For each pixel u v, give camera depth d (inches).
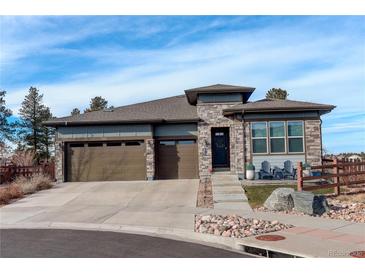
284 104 852.0
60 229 436.1
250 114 836.6
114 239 376.2
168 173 926.4
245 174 826.8
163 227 422.3
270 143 831.7
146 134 913.5
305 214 479.2
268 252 317.4
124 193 698.8
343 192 653.3
